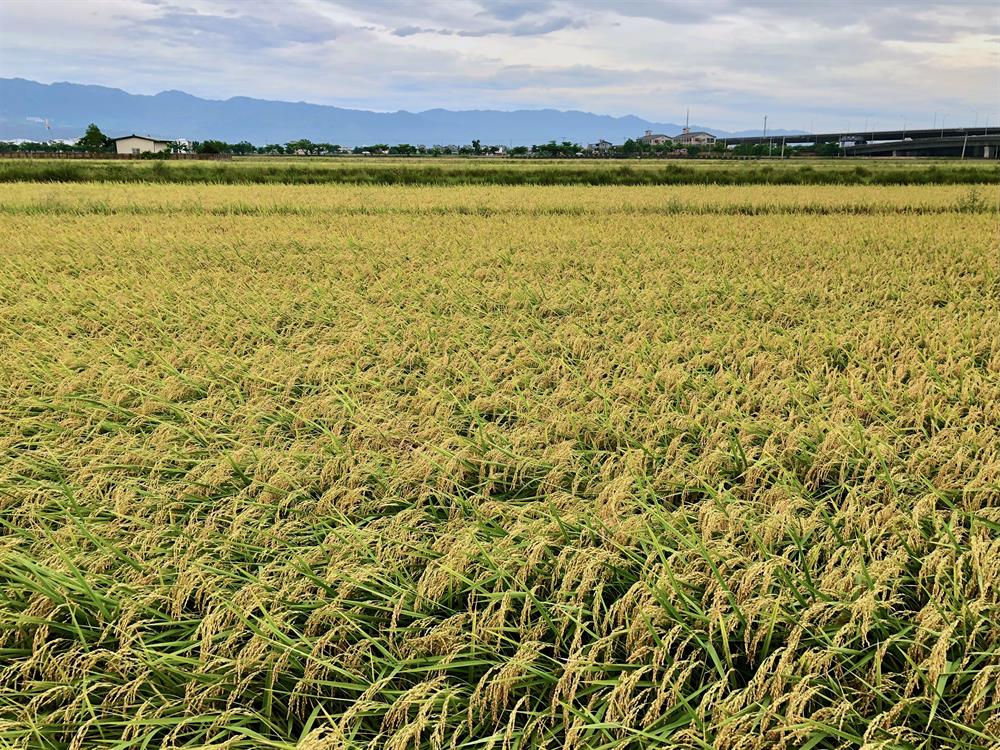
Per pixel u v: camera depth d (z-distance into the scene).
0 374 7.33
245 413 6.25
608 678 3.15
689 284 11.45
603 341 8.57
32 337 8.87
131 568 3.90
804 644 3.28
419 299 10.95
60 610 3.60
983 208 22.44
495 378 7.48
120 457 5.29
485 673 3.18
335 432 5.88
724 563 3.81
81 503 4.76
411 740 2.95
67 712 2.92
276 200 25.91
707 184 35.97
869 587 3.35
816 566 3.94
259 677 3.27
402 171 40.16
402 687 3.25
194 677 3.12
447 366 7.56
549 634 3.55
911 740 2.75
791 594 3.46
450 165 53.91
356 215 22.38
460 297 10.85
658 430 5.79
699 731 2.79
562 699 3.05
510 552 3.90
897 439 5.40
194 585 3.69
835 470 5.21
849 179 36.28
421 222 20.23
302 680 3.04
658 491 5.02
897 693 2.97
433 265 13.75
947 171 37.31
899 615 3.56
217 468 5.00
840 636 3.19
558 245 15.88
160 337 8.91
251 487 4.83
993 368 7.32
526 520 4.29
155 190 29.98
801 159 84.44
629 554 3.86
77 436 5.92
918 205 23.38
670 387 6.94
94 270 13.38
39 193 27.22
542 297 11.00
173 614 3.60
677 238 16.77
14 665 3.21
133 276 12.45
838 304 10.10
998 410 5.88
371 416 6.18
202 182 37.91
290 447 5.70
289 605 3.58
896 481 4.75
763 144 122.19
